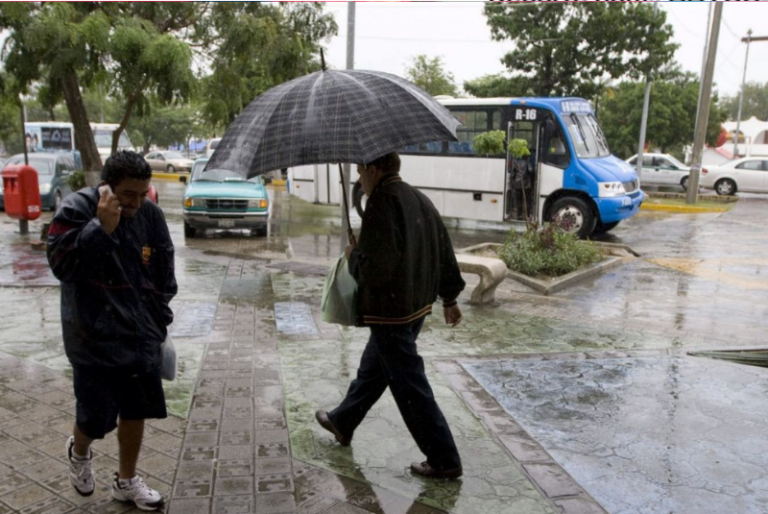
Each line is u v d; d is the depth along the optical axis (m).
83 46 9.55
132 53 9.62
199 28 12.26
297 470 3.66
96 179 11.32
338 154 2.85
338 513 3.25
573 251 9.98
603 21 22.33
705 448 4.05
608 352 5.93
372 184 3.32
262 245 12.36
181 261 10.28
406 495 3.42
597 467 3.79
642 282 9.52
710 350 6.02
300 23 13.30
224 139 3.15
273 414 4.41
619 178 13.86
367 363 3.78
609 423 4.39
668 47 22.58
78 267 2.75
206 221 12.77
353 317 3.48
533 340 6.36
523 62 24.28
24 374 5.08
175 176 34.41
